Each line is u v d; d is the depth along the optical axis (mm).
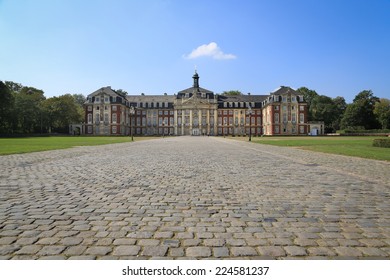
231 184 8211
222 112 111250
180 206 5887
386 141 24906
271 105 93688
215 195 6855
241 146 29188
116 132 97438
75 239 4133
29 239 4125
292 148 25031
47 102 86375
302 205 5980
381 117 91375
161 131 112562
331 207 5824
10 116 68688
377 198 6562
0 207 5727
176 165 12680
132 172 10477
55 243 4000
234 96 114125
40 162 13562
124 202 6168
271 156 17312
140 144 33688
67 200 6309
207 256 3650
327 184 8227
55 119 86688
